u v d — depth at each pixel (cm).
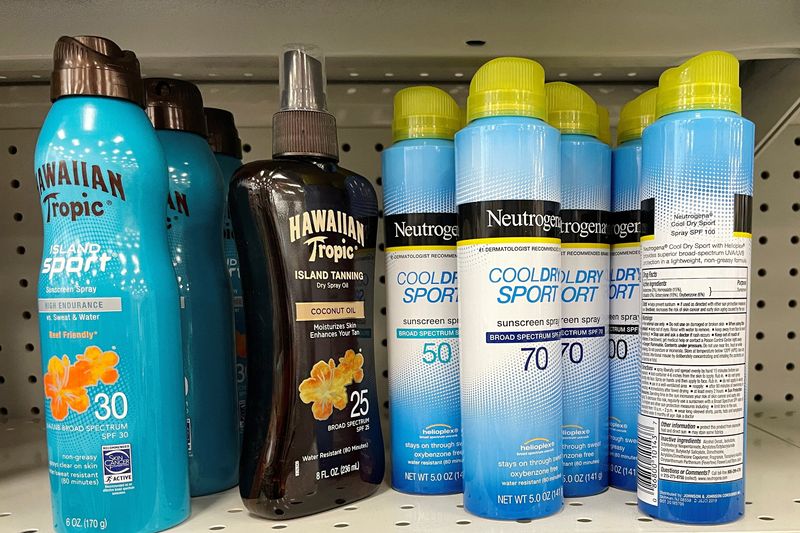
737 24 52
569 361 47
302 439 43
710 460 40
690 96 40
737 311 40
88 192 38
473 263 42
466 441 44
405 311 48
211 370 49
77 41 39
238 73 65
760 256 72
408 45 56
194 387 48
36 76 65
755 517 41
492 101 42
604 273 49
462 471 46
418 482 48
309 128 45
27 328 71
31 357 71
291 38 54
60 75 39
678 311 40
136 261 39
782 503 44
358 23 50
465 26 51
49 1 46
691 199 39
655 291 41
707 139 39
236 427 51
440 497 48
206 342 48
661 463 41
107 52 39
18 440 63
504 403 42
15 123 69
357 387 47
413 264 48
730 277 39
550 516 43
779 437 60
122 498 39
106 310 38
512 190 41
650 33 53
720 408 40
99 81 39
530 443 42
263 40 54
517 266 42
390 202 49
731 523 40
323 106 47
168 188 43
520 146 41
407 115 48
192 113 49
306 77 46
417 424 48
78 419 38
